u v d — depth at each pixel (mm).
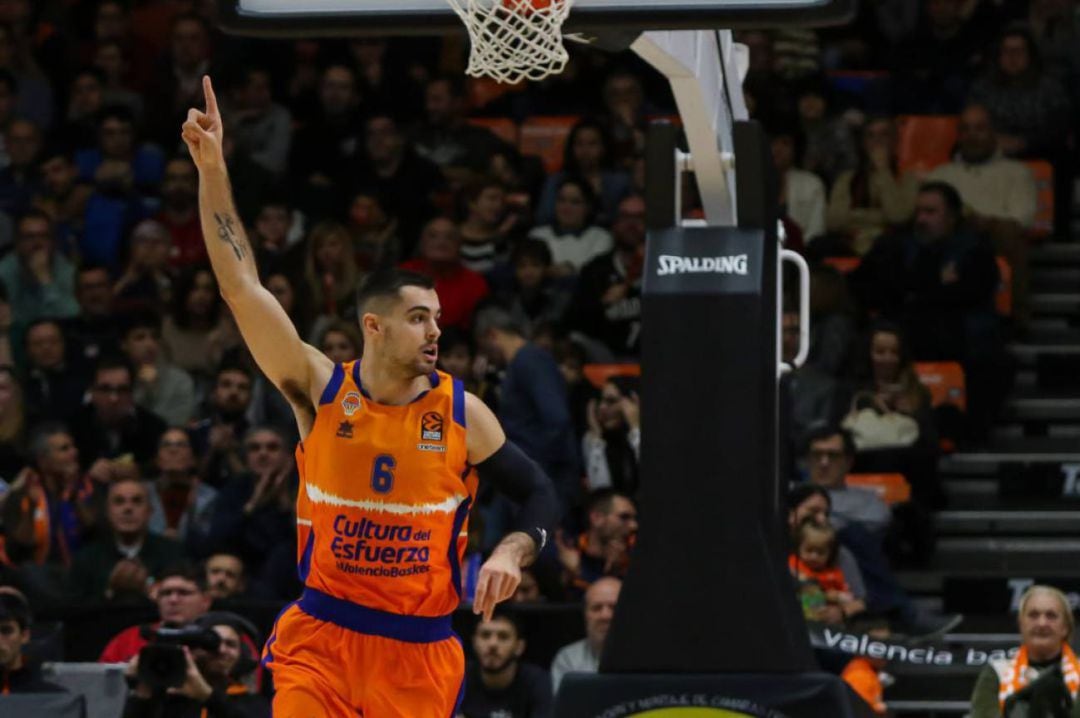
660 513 15805
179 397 30016
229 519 25984
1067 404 32125
